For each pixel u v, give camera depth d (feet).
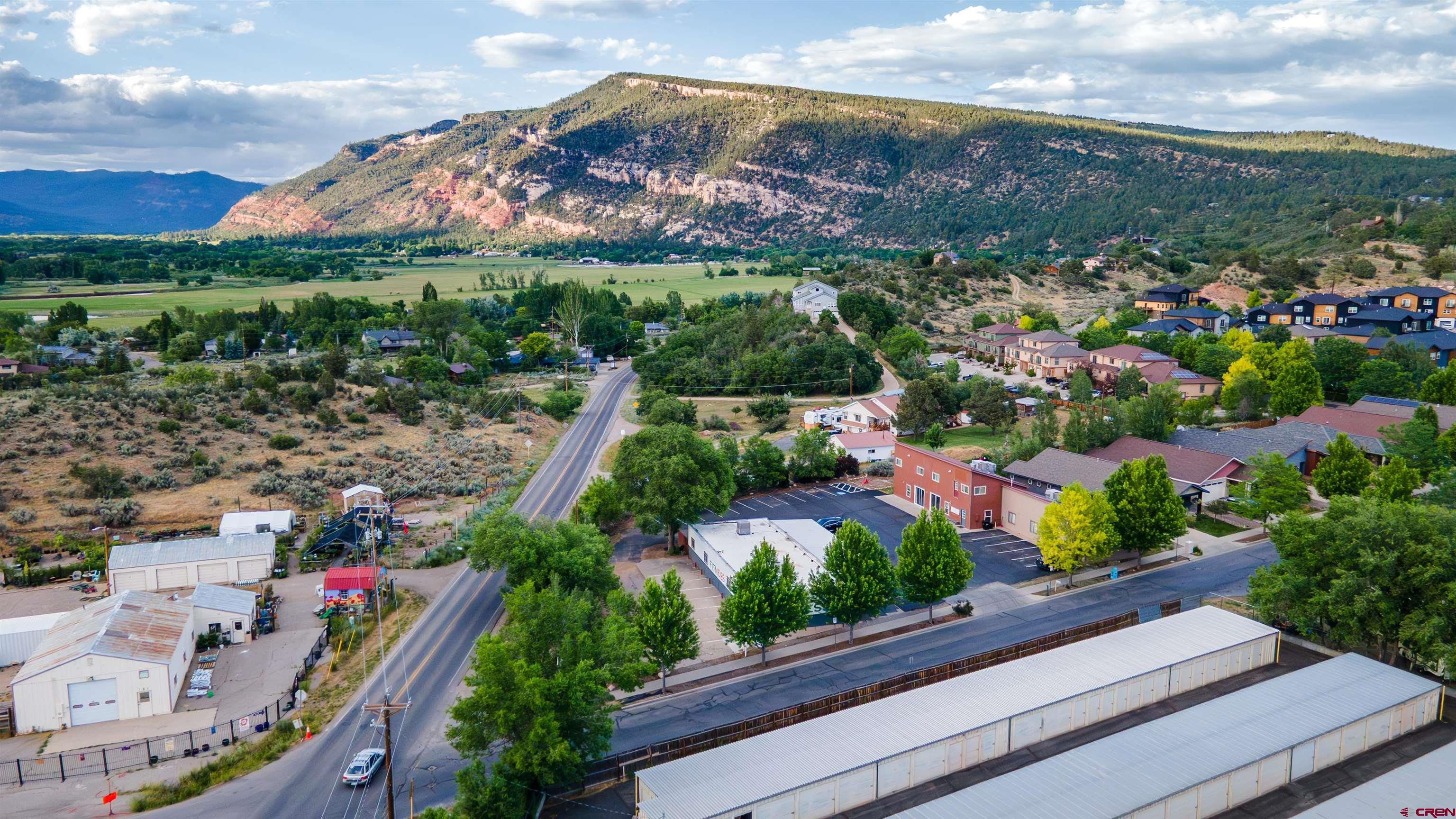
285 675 198.49
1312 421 362.33
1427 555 172.96
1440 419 354.74
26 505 278.87
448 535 290.35
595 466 379.55
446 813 124.88
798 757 143.84
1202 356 500.33
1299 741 146.82
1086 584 237.66
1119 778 137.39
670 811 129.59
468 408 464.65
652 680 190.80
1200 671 179.32
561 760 138.41
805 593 196.03
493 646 144.97
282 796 151.12
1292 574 191.21
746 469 338.54
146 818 144.25
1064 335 568.41
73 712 177.06
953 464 296.92
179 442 339.16
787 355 531.50
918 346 583.17
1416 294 590.55
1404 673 169.78
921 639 207.10
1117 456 329.31
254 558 254.06
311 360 503.20
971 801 133.08
